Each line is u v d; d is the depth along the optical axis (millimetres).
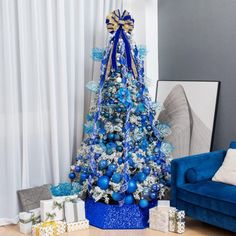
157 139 3998
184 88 4422
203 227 3635
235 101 3965
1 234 3559
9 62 3680
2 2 3629
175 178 3586
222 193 3234
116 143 3770
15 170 3781
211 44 4172
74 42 4215
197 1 4285
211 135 4090
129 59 3867
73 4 4164
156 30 4785
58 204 3631
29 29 3857
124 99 3711
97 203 3773
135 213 3652
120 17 3906
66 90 4117
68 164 4180
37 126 3943
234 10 3936
